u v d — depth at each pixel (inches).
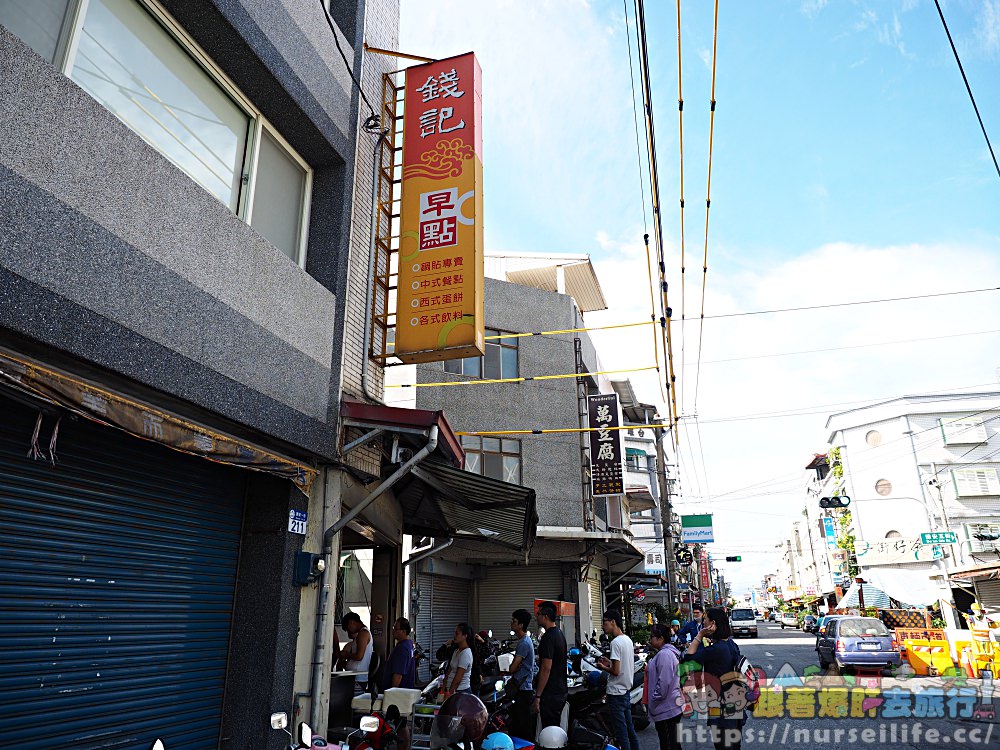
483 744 201.9
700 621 499.2
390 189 339.6
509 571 765.9
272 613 225.8
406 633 299.9
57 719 159.3
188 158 220.4
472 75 311.6
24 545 155.5
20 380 131.3
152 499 196.4
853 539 1456.7
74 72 177.0
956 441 1401.3
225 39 223.5
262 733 214.4
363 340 301.0
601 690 342.6
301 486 234.7
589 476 758.5
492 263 919.0
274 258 240.1
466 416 703.7
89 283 157.2
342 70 303.0
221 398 199.5
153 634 191.9
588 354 859.4
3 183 138.2
